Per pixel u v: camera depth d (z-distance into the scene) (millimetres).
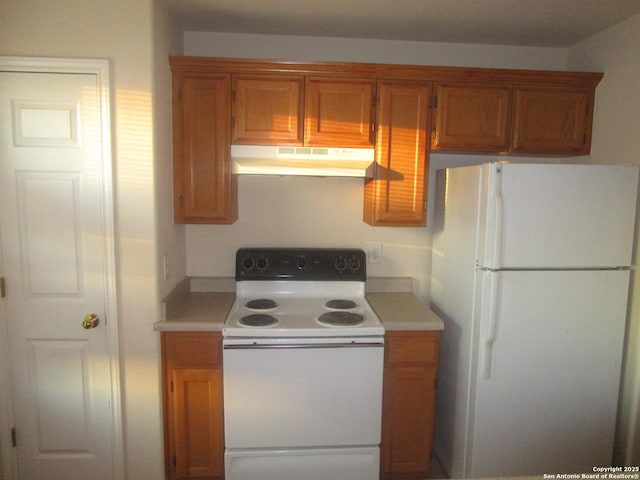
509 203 1744
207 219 2113
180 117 2055
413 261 2518
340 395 1909
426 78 2107
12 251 1828
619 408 1989
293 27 2213
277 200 2426
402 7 1933
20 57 1730
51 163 1793
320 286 2377
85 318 1866
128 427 1942
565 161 2459
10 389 1892
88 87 1767
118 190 1828
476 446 1874
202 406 1947
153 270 1871
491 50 2420
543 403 1863
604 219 1781
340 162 2094
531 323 1810
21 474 1939
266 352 1861
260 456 1916
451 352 2137
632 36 1965
